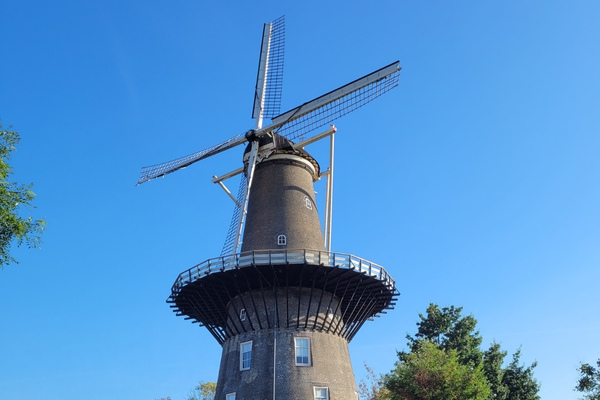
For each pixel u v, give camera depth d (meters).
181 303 27.98
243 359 25.75
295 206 28.66
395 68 27.84
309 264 24.53
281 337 25.39
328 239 28.70
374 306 28.64
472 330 47.72
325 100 29.52
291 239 27.45
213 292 26.94
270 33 35.03
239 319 26.50
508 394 44.62
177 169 33.78
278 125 30.25
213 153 31.88
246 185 28.56
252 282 26.19
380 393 41.72
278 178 29.53
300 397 24.09
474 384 35.25
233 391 25.20
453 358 36.88
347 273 25.36
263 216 28.52
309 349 25.39
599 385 30.28
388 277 26.64
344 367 26.27
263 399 24.12
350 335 28.41
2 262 16.44
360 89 28.80
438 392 34.53
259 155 30.11
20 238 16.62
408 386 35.47
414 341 48.19
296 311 26.11
